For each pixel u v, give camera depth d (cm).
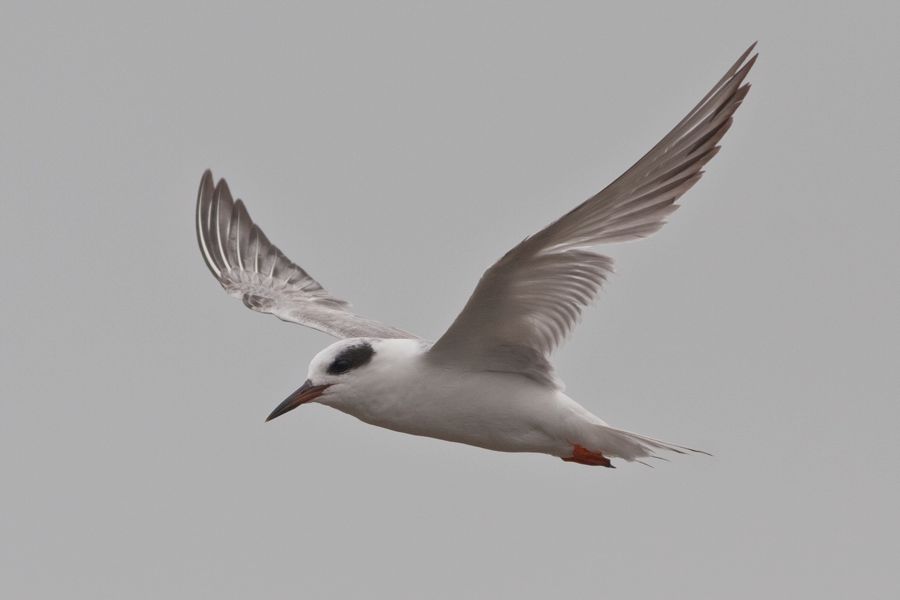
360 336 1592
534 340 1354
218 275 1748
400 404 1394
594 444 1391
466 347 1366
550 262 1262
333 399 1404
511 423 1392
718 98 1173
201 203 1798
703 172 1201
